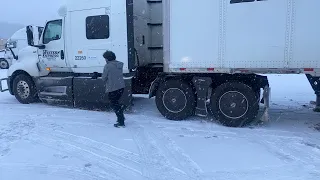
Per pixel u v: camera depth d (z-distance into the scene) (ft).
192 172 14.06
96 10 24.79
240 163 14.98
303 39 17.92
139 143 18.11
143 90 26.40
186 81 22.50
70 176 13.79
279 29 18.37
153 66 26.96
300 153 16.12
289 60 18.35
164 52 21.45
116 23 24.08
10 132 20.40
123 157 16.01
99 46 25.08
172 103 22.82
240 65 19.49
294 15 17.97
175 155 16.17
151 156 16.10
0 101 32.01
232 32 19.44
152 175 13.83
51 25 27.55
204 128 20.97
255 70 19.21
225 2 19.44
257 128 20.83
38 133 20.21
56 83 27.61
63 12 26.50
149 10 27.35
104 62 25.13
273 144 17.57
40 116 24.82
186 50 20.79
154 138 18.97
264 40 18.76
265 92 20.98
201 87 21.88
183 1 20.54
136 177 13.66
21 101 30.45
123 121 21.43
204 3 20.01
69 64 26.84
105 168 14.66
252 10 18.84
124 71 24.29
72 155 16.37
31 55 29.22
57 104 29.94
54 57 27.50
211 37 20.03
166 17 21.12
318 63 17.78
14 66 29.94
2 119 23.90
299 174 13.58
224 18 19.56
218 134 19.61
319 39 17.60
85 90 26.12
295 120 22.93
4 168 14.69
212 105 21.49
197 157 15.85
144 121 22.93
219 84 21.66
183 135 19.51
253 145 17.48
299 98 31.58
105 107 27.48
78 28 25.79
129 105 24.70
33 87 29.78
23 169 14.56
